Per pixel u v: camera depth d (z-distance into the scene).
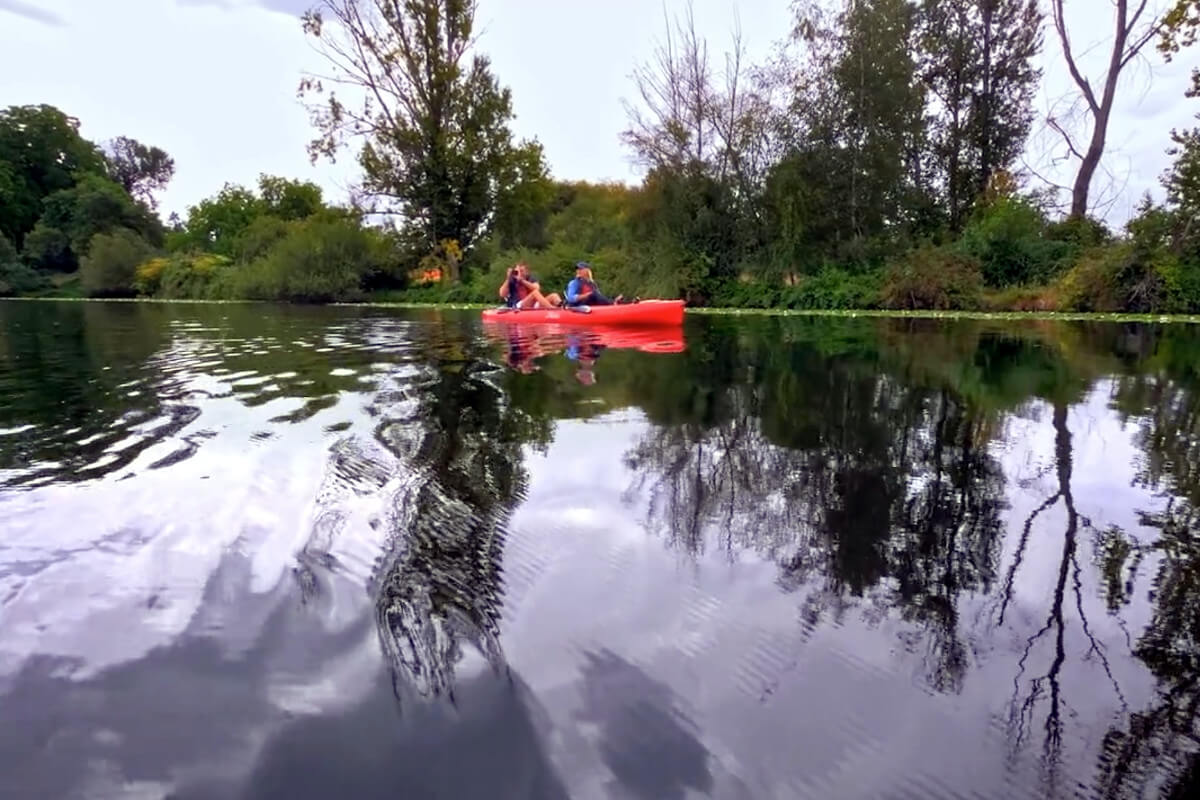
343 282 24.61
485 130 23.33
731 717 1.66
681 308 12.20
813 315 16.06
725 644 1.98
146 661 1.86
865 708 1.70
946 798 1.42
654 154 19.05
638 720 1.63
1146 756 1.56
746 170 18.69
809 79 18.34
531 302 14.02
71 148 44.09
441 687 1.75
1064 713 1.70
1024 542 2.74
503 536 2.71
